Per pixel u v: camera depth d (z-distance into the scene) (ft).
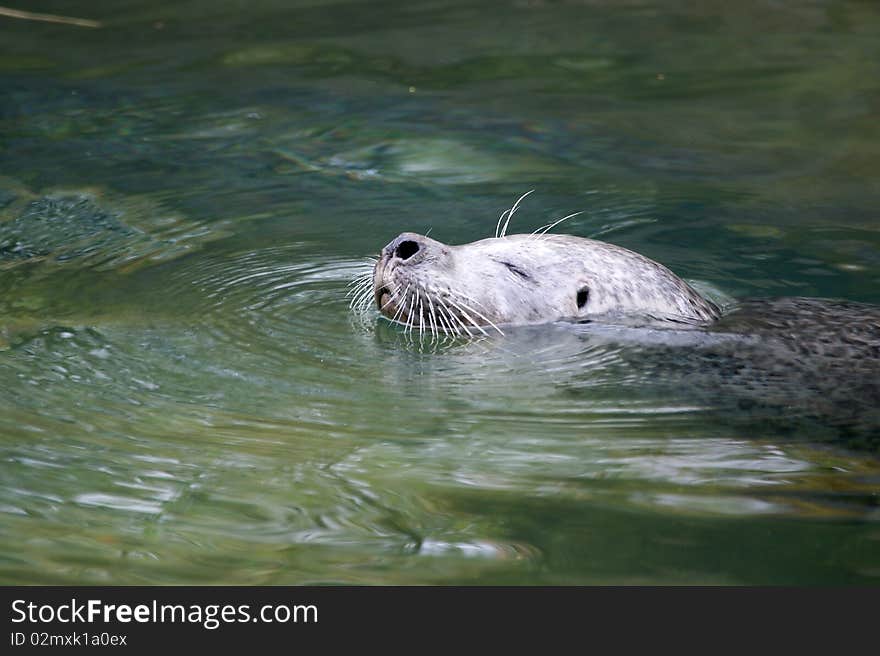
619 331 50.90
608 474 38.14
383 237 62.95
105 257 58.95
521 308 51.34
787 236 64.80
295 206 67.10
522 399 44.37
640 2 116.26
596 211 67.62
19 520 34.12
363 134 79.51
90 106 83.76
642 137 80.38
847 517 35.09
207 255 59.57
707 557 32.55
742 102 87.61
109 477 36.99
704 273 59.72
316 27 106.73
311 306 53.21
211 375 45.47
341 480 37.24
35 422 40.81
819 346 49.90
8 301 53.01
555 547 33.09
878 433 42.24
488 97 87.76
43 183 69.51
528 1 116.47
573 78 92.89
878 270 60.44
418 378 46.01
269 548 33.06
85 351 47.39
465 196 69.51
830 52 99.35
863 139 80.02
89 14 110.63
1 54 96.32
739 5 114.52
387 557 32.60
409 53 98.53
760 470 38.70
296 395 43.88
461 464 38.68
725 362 48.32
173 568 31.96
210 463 38.14
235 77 91.35
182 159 74.18
